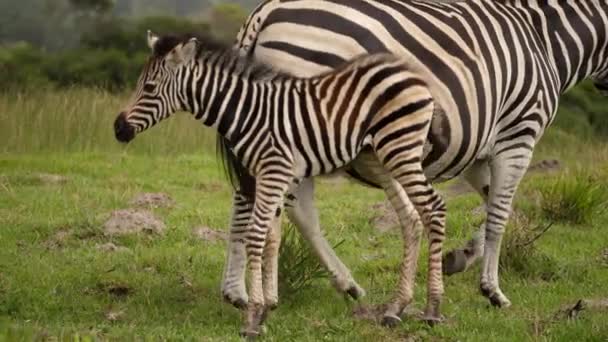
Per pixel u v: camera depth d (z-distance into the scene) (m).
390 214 17.08
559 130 28.62
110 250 14.62
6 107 23.61
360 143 10.72
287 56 11.18
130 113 10.56
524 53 12.48
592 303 11.93
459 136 11.76
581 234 16.27
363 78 10.59
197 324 11.22
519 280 13.70
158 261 13.98
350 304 12.20
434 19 11.73
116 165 21.05
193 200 18.30
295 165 10.56
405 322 11.27
